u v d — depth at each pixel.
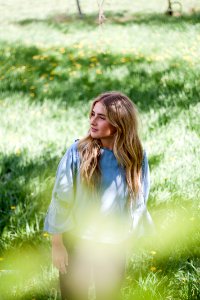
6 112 6.65
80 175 2.32
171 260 3.40
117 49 10.21
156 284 3.16
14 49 10.62
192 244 3.58
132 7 16.89
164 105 6.63
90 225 2.45
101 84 7.72
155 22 13.49
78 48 10.40
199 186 4.39
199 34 11.45
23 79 8.20
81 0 18.91
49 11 17.30
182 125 5.83
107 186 2.37
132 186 2.41
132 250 3.53
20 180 4.62
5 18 16.41
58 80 8.09
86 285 2.65
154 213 4.00
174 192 4.27
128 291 3.11
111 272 2.60
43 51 10.34
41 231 3.84
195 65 8.53
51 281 3.25
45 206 4.20
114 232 2.47
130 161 2.36
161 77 7.94
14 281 3.29
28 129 6.04
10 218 3.97
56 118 6.41
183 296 3.06
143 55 9.45
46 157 5.12
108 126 2.31
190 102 6.58
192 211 4.01
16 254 3.61
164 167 4.73
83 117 6.45
